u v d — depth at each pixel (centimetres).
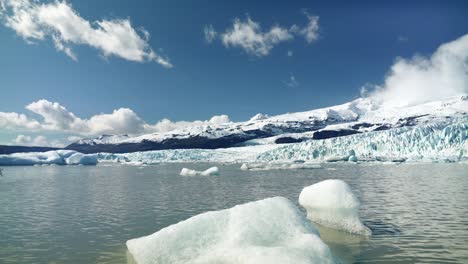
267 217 845
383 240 1042
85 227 1314
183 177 3938
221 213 868
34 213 1619
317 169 5016
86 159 8819
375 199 1895
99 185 3053
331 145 7900
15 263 902
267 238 780
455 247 967
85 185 3064
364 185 2662
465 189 2306
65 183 3294
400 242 1020
